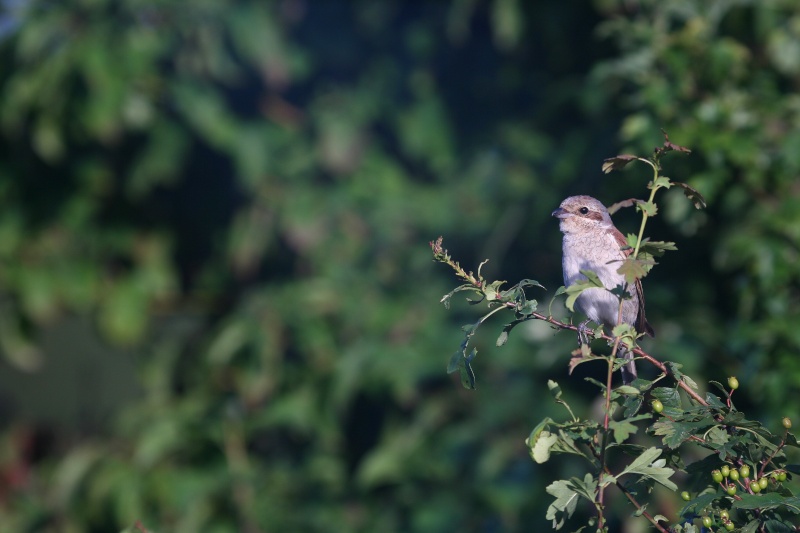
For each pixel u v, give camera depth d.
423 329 11.82
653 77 9.84
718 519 4.36
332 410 11.71
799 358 8.86
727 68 9.71
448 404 11.31
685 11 10.16
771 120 9.73
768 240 9.27
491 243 11.84
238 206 13.20
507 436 10.73
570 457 10.29
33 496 12.92
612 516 9.49
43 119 12.02
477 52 13.17
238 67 13.11
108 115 11.91
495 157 12.50
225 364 12.52
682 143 9.34
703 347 9.83
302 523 11.52
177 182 13.12
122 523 11.44
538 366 10.53
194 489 11.63
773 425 8.50
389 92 13.45
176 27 12.52
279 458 12.38
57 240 12.77
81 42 11.98
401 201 12.99
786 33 10.14
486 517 10.43
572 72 12.15
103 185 12.84
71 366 13.16
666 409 4.41
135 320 12.62
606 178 9.98
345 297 12.43
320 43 13.56
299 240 12.81
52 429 13.31
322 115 13.20
